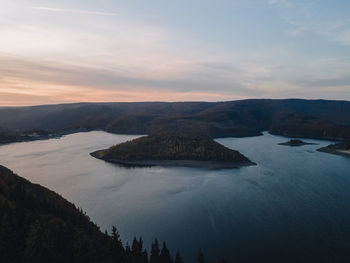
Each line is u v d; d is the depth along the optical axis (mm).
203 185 142625
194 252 78625
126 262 60312
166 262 63906
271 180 151750
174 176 164250
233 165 191625
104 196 126312
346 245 81125
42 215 68750
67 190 136250
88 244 59844
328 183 144750
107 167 193750
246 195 125188
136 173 173750
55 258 55656
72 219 76938
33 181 154250
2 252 53750
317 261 73938
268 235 87500
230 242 83688
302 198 120500
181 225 95000
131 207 111750
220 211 106562
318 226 93000
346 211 105375
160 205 113625
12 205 67938
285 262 73688
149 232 90250
